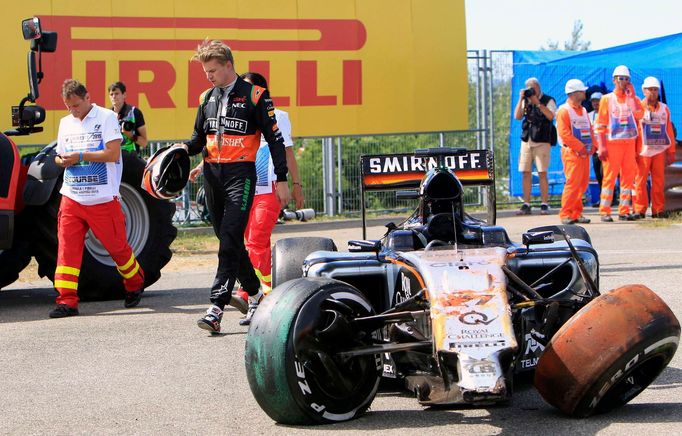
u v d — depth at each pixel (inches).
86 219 319.6
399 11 622.2
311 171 669.3
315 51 605.0
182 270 434.9
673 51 693.3
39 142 546.0
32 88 338.3
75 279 322.0
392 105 624.1
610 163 577.9
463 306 175.8
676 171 606.2
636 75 685.3
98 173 316.5
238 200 269.9
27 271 442.9
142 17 564.7
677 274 361.7
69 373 238.2
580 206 567.5
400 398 205.2
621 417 182.1
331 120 611.2
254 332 180.4
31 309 339.6
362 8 613.9
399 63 624.1
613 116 575.5
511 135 679.1
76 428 189.8
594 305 175.5
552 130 626.5
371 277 230.1
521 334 198.1
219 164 271.1
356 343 187.9
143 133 439.5
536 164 629.3
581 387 173.5
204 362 246.2
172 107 573.0
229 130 269.1
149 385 223.6
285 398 177.8
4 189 325.4
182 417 195.5
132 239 359.6
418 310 199.0
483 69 669.9
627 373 173.6
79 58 552.4
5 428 191.2
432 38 630.5
